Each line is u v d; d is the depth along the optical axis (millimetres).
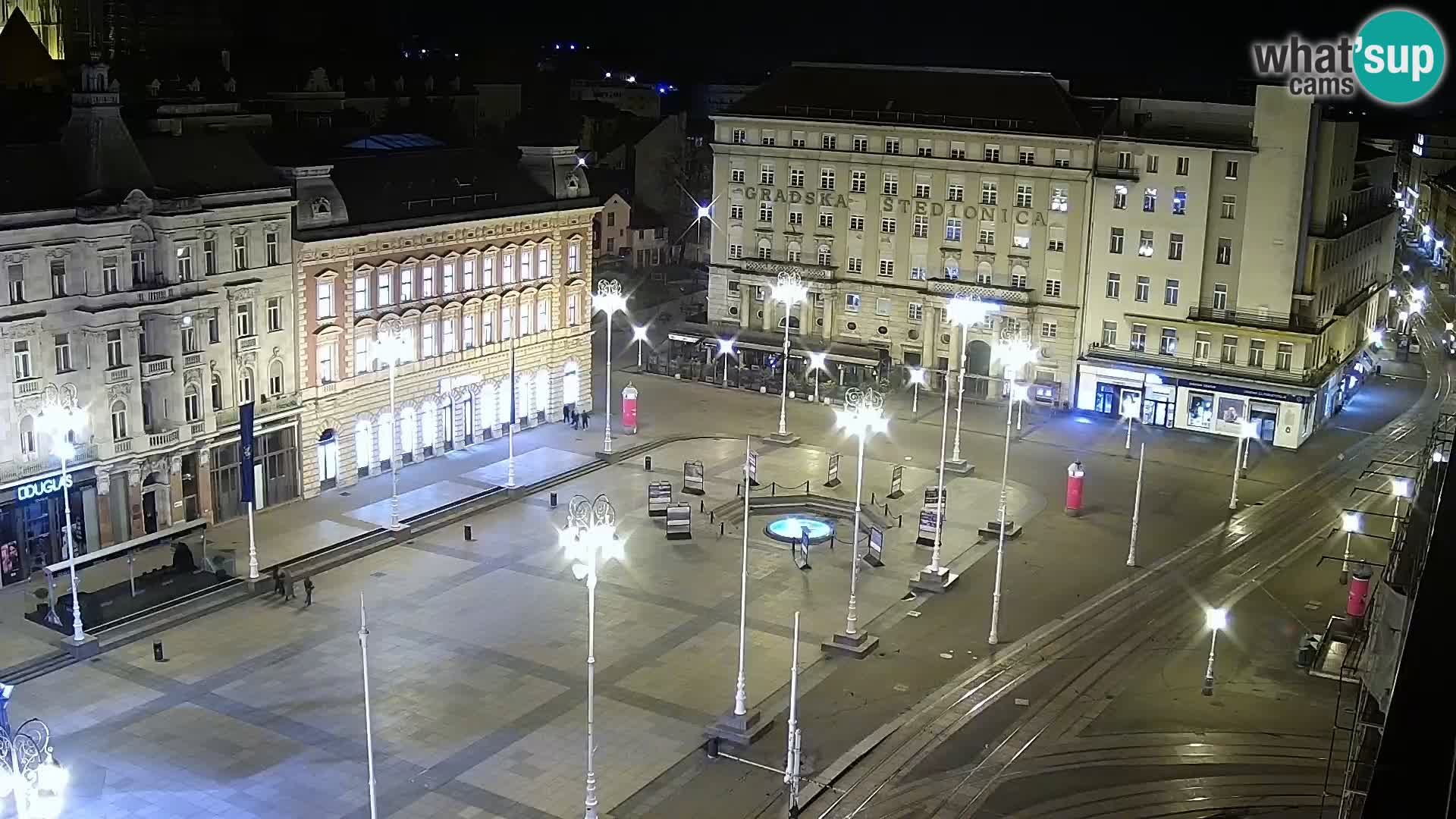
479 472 103125
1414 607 43844
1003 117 127375
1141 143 120000
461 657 71438
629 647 73375
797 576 85000
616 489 101438
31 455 77938
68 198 78375
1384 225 139125
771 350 137125
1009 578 85500
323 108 153750
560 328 117062
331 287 95562
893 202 132750
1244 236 117312
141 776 58156
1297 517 98250
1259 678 70688
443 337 105750
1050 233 126000
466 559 86562
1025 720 65625
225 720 63594
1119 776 59906
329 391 96625
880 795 58312
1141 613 79875
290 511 93125
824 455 111562
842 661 72500
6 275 74750
